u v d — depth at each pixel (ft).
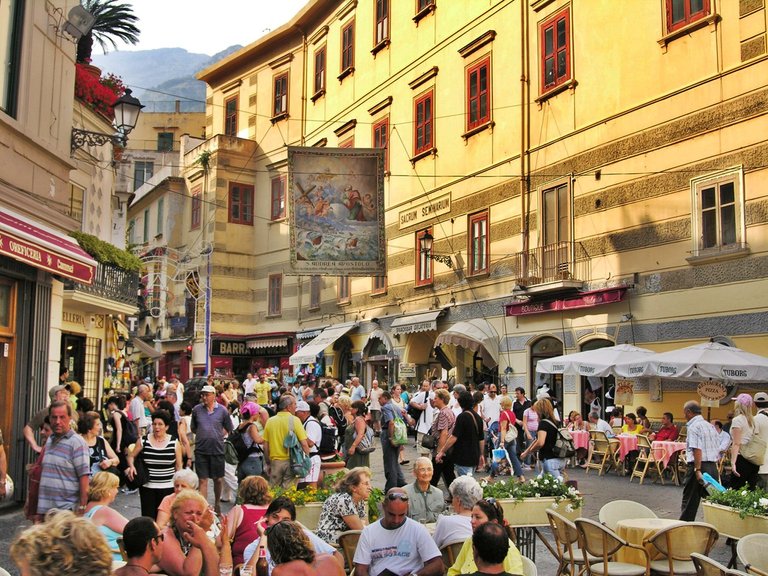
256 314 127.44
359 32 106.83
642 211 62.59
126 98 49.29
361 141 104.99
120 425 39.78
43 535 12.24
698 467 34.78
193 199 134.51
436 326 85.61
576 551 26.63
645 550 23.45
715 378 48.70
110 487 23.85
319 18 117.60
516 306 74.49
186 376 131.13
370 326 100.89
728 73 56.39
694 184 58.34
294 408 38.42
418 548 21.61
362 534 21.91
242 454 40.29
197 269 128.47
